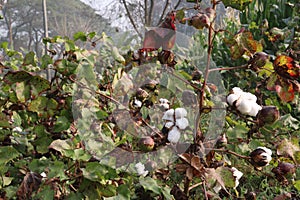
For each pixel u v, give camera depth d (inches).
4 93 56.7
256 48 40.5
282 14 148.9
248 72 103.0
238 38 40.4
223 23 152.0
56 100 46.4
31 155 50.1
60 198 43.8
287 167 44.4
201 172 40.2
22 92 43.4
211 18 39.2
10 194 44.5
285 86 41.2
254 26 131.0
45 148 46.1
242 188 73.7
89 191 41.8
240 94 41.6
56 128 44.5
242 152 51.4
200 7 41.9
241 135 49.3
